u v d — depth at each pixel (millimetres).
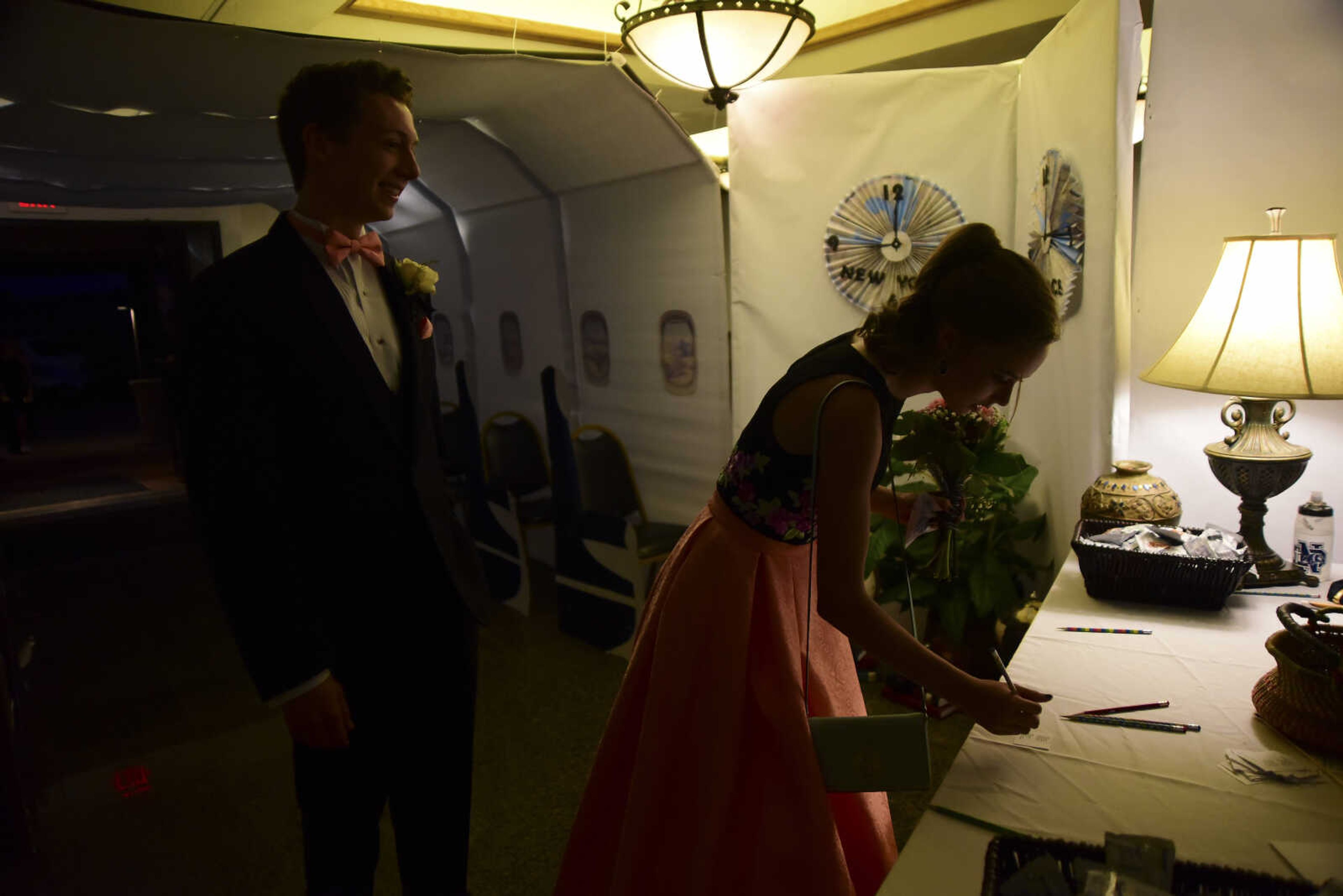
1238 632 1527
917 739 1120
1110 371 2037
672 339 3404
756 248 2980
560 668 3182
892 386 1183
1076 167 2137
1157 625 1571
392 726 1510
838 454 1107
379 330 1516
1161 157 2240
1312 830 972
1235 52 2113
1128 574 1661
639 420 3656
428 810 1586
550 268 3926
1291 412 1878
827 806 1140
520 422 4234
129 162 3453
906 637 1125
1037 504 2627
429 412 1561
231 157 3541
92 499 6699
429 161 3973
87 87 2268
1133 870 825
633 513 3742
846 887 1121
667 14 2373
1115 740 1179
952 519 1504
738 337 3055
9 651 2473
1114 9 1886
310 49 2217
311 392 1356
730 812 1222
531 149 3457
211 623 3809
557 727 2738
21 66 2111
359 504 1407
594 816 1380
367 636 1454
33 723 2912
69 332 13789
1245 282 1704
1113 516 1877
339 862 1522
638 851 1239
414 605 1488
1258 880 804
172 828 2281
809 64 4137
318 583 1408
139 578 4527
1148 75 2232
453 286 4703
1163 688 1323
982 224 1121
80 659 3490
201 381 1293
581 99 2916
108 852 2182
